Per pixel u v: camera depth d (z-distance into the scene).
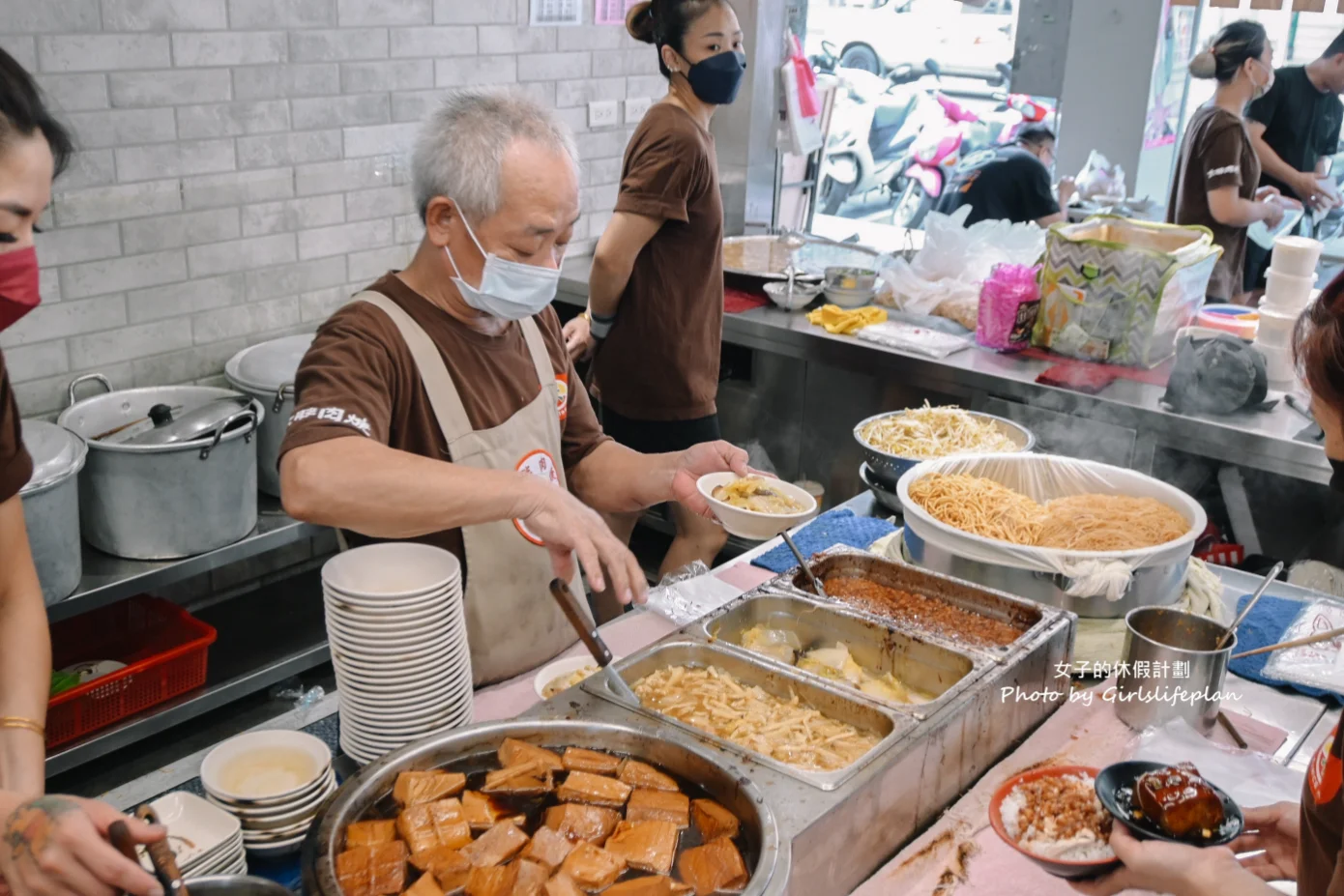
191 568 3.00
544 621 1.98
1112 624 1.99
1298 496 3.37
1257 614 2.17
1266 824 1.41
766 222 5.12
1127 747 1.69
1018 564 2.00
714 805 1.32
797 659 1.82
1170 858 1.23
